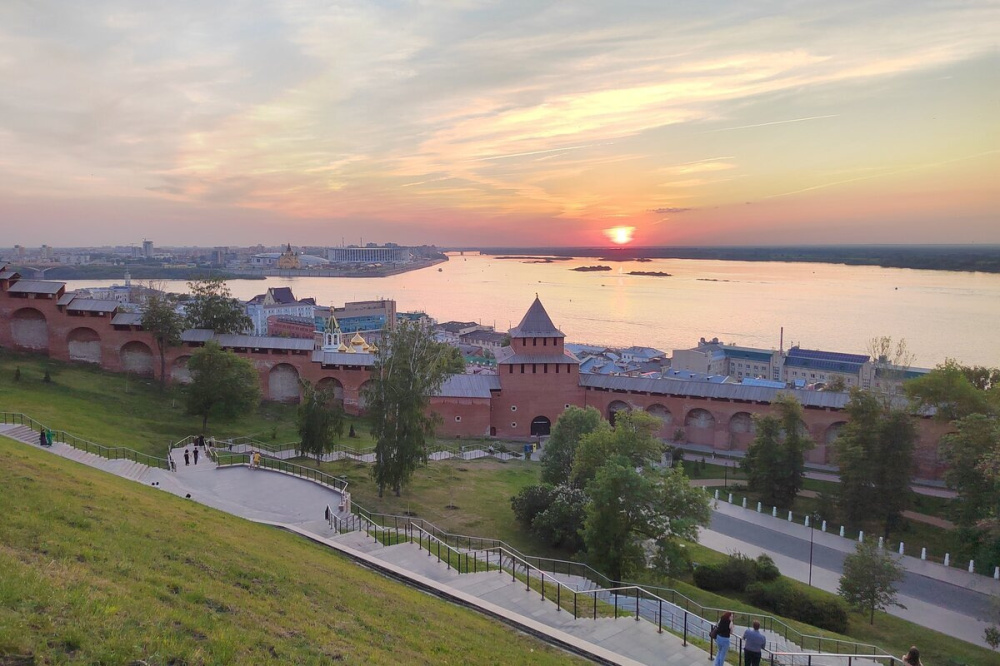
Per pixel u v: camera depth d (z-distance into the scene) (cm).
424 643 2195
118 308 9406
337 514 4528
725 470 8356
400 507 5681
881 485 6806
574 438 6844
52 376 8200
